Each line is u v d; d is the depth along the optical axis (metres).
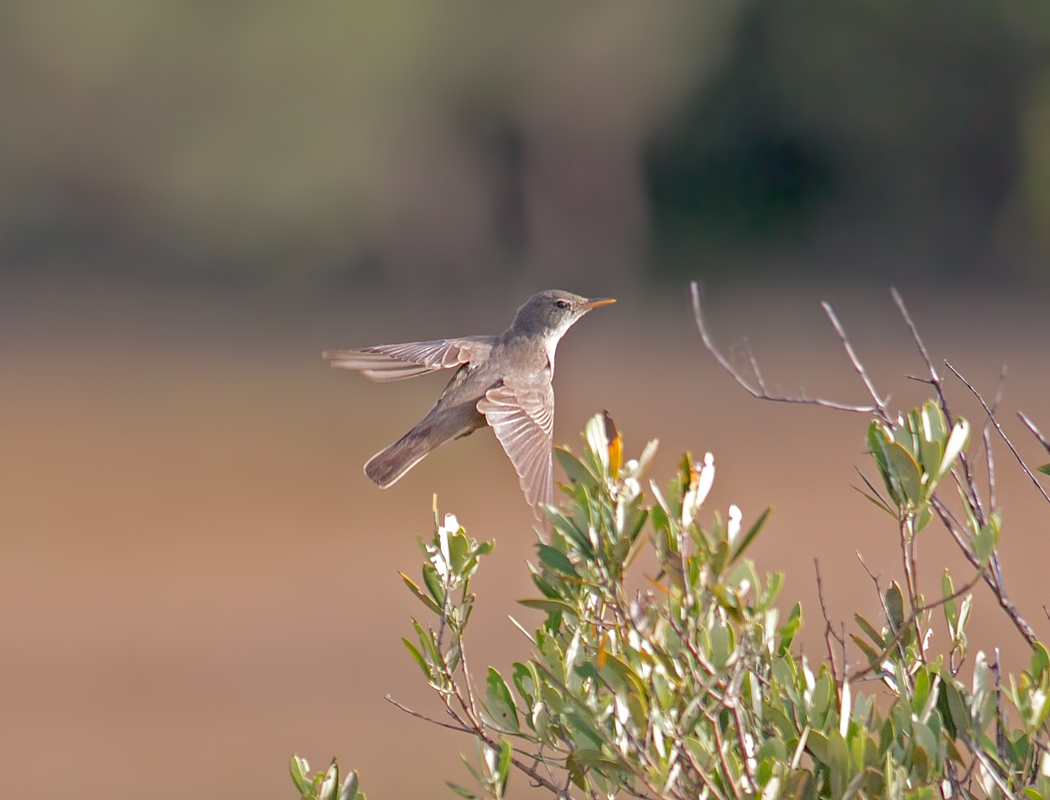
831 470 19.11
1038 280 39.25
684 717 3.88
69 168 40.94
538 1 41.44
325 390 28.12
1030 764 4.03
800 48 42.56
